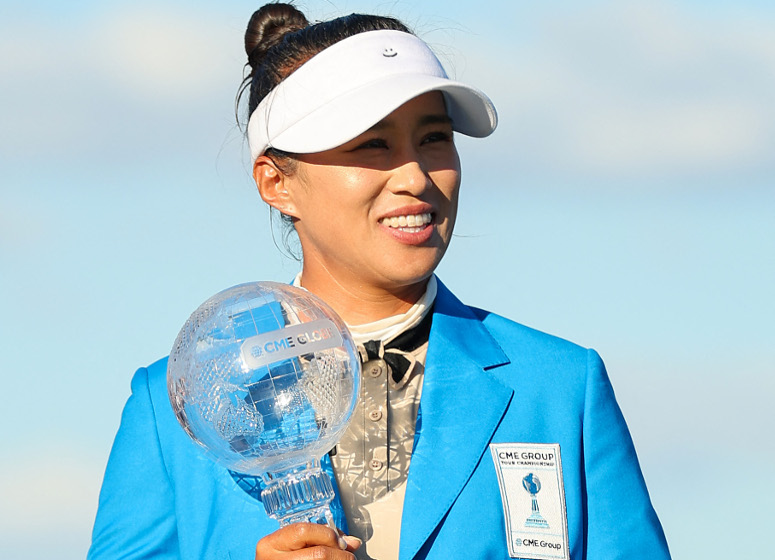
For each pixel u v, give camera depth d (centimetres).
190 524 1271
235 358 1055
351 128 1208
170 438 1314
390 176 1231
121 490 1312
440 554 1229
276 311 1090
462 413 1285
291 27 1384
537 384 1319
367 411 1279
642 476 1340
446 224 1261
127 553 1289
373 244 1246
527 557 1252
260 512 1255
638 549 1288
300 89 1273
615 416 1337
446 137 1269
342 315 1321
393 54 1277
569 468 1283
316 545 1063
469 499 1252
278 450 1066
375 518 1245
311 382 1064
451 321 1352
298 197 1298
